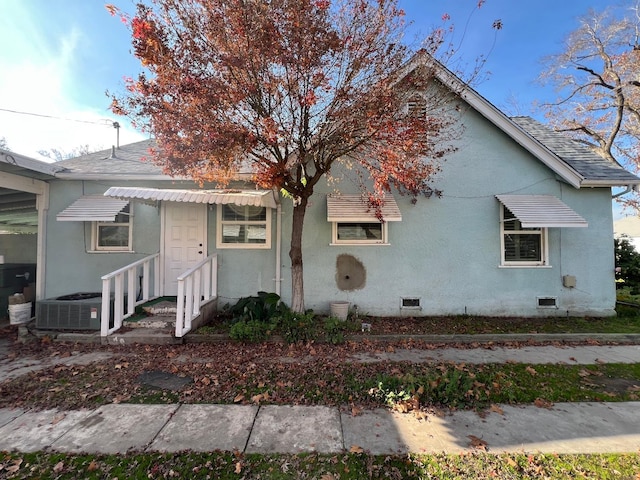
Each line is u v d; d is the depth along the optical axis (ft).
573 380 16.14
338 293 28.37
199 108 17.66
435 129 20.89
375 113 18.86
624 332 23.54
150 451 10.47
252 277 28.55
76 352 19.76
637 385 15.69
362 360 18.57
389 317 28.07
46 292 28.14
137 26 16.63
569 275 28.55
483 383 15.48
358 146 21.13
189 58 17.81
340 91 19.25
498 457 10.18
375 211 24.98
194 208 28.73
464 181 29.04
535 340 22.57
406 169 21.47
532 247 29.25
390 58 19.89
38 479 9.24
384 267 28.53
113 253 28.40
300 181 22.89
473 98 28.14
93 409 13.17
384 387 14.48
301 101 18.94
